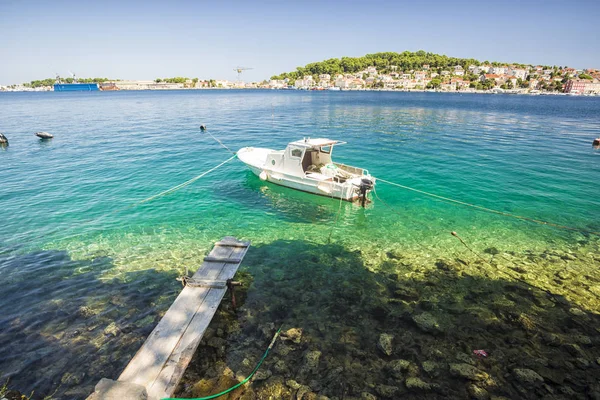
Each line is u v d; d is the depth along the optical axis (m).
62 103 97.56
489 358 7.45
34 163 25.25
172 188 20.12
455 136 37.16
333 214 16.48
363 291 10.06
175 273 11.11
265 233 14.37
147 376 6.53
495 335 8.16
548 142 33.25
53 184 20.47
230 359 7.49
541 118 56.06
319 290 10.12
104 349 7.84
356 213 16.55
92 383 7.00
